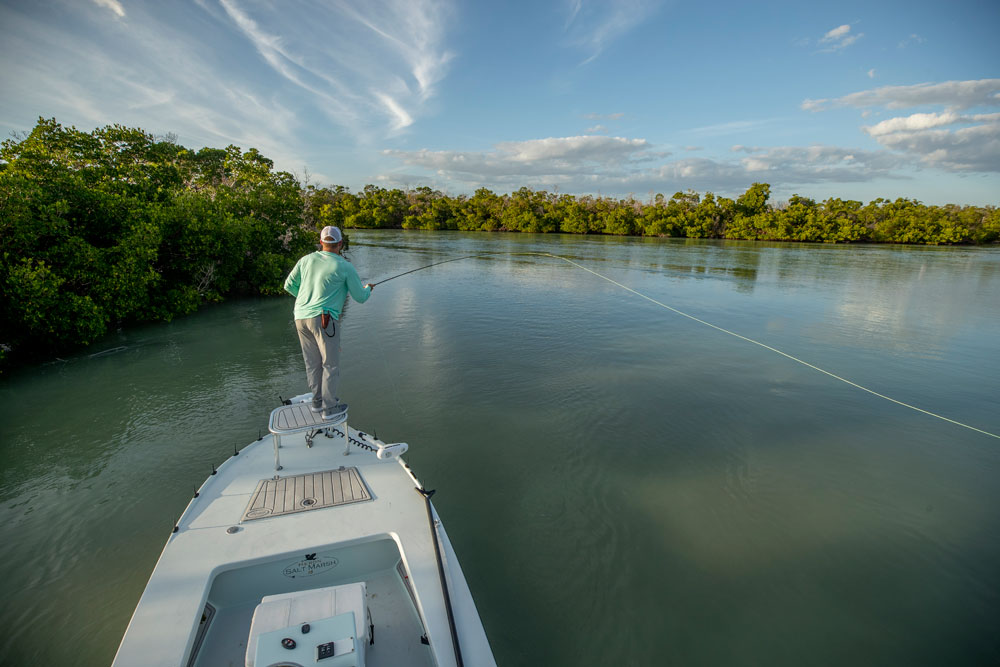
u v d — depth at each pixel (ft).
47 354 37.63
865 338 46.78
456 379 33.19
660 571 16.83
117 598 14.85
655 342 43.24
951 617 15.21
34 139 55.21
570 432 26.25
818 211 244.42
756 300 65.26
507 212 284.61
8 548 16.93
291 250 73.26
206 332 45.27
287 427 15.26
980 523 19.80
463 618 11.09
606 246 166.61
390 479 15.48
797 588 16.21
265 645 9.05
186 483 21.04
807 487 21.98
